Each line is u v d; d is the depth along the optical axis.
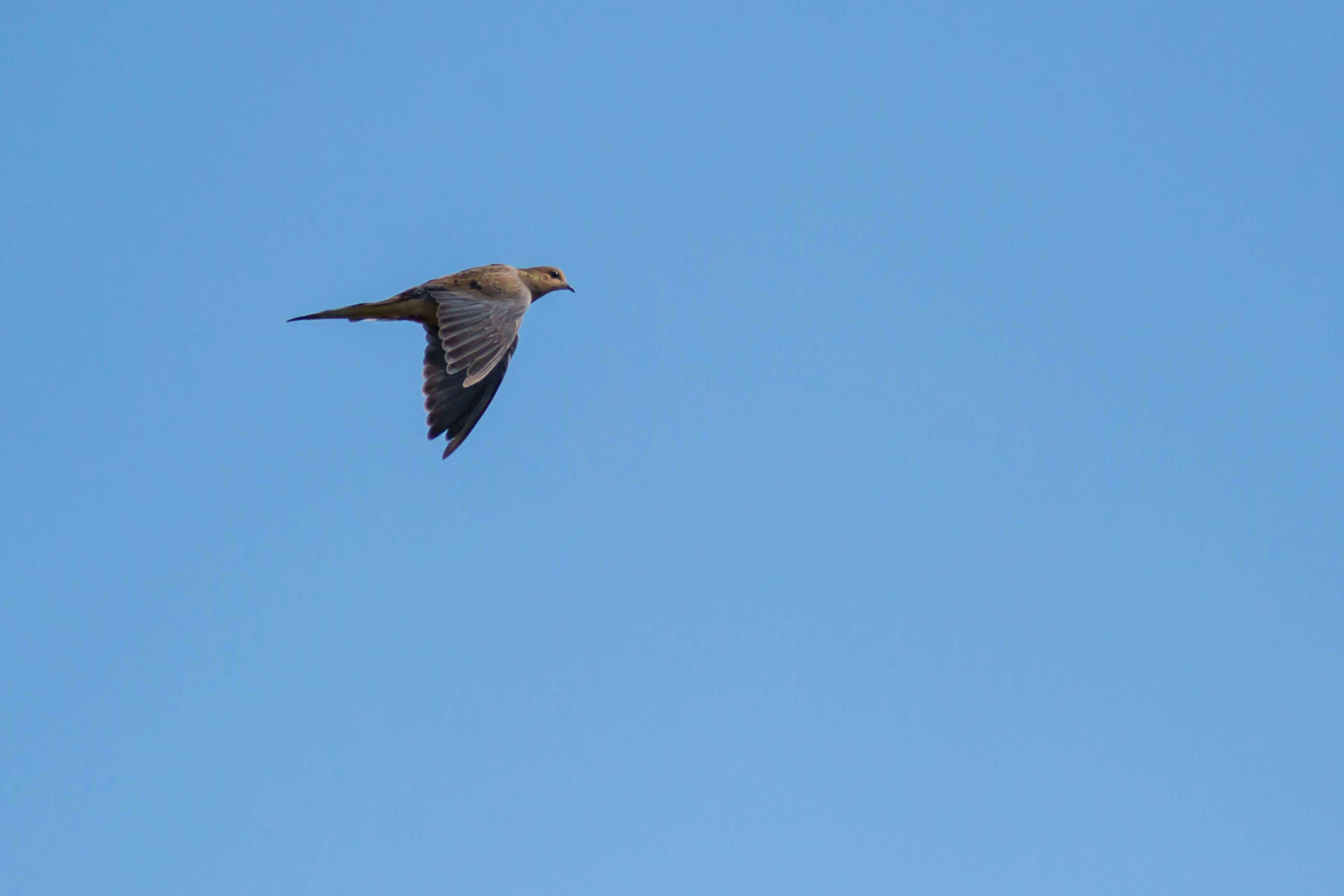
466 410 15.20
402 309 15.97
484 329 15.30
